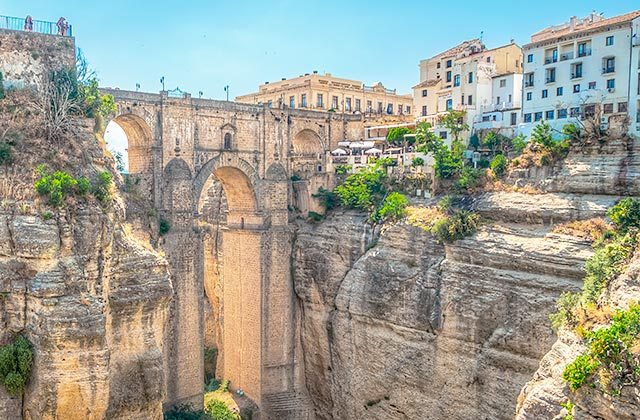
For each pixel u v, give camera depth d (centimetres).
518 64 8131
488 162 6294
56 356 3391
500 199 5344
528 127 6506
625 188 4703
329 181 7050
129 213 5381
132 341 3944
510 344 4834
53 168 3788
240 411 6519
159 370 3975
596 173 4856
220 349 7712
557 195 5034
